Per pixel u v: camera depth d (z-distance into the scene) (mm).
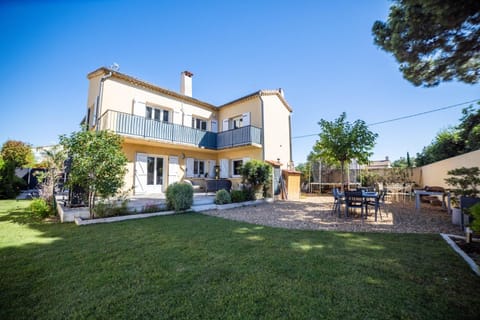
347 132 10102
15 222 5504
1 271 2623
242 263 2895
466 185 5812
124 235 4285
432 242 3854
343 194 6828
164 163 11555
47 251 3344
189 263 2896
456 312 1815
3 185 10633
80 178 5445
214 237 4180
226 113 14148
